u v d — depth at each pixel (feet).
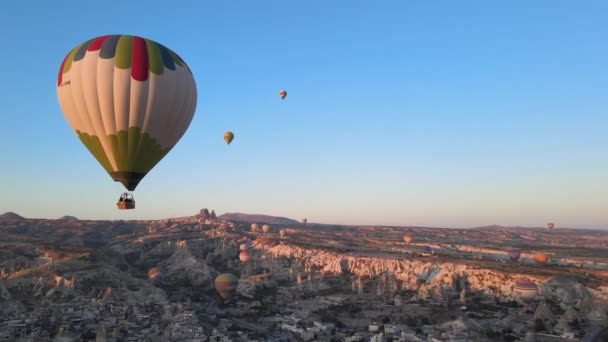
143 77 143.43
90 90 143.02
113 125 146.72
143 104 144.87
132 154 151.33
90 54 144.97
